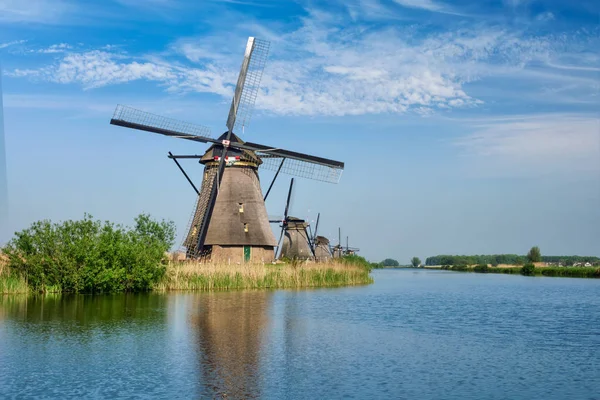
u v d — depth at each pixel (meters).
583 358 18.75
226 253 54.12
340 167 55.53
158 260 42.41
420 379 15.71
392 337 22.59
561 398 14.03
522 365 17.62
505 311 32.91
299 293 42.09
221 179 53.91
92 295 37.50
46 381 14.97
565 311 33.12
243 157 55.22
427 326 25.95
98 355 18.16
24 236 38.09
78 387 14.41
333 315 29.11
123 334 21.94
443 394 14.27
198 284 43.88
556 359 18.56
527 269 109.44
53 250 38.62
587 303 38.72
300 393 14.12
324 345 20.52
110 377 15.41
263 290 44.09
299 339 21.62
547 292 50.81
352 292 45.81
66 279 38.28
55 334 21.86
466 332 24.22
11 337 21.19
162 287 42.03
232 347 19.72
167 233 52.00
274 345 20.30
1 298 34.97
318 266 56.28
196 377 15.50
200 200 53.53
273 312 29.50
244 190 55.41
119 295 37.50
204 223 51.31
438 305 36.38
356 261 78.81
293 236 80.81
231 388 14.47
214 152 53.12
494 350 20.05
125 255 39.78
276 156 55.94
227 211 54.69
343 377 15.79
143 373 15.89
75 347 19.39
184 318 26.30
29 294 37.56
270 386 14.73
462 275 111.38
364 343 21.08
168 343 20.23
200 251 51.00
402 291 50.31
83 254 38.06
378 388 14.72
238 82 53.50
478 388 14.86
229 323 25.00
